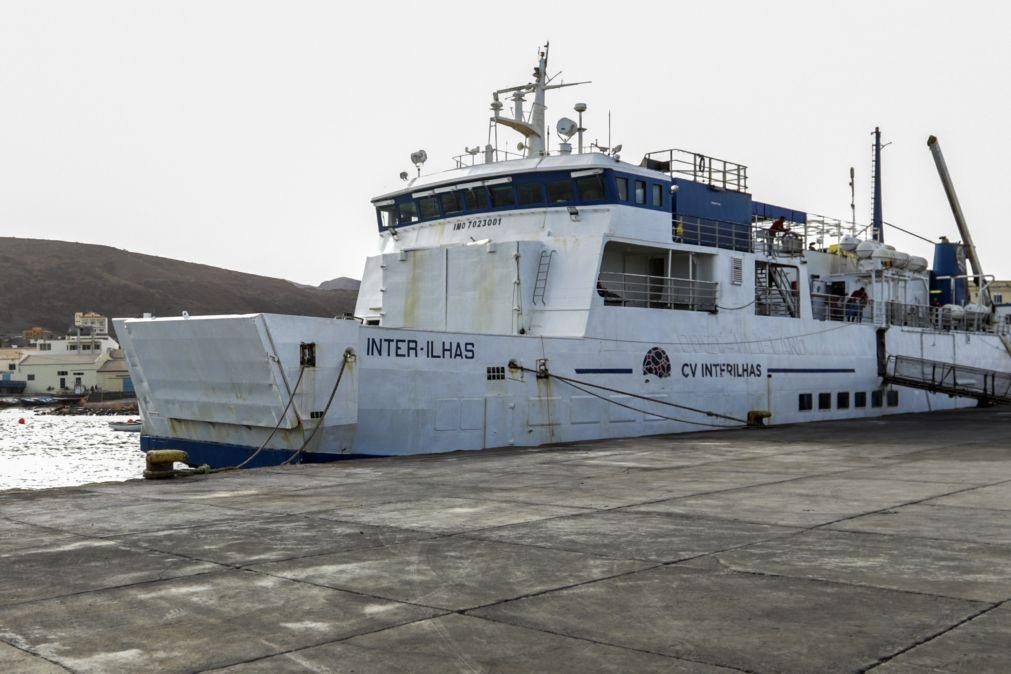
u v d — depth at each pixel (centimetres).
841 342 3366
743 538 937
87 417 10444
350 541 948
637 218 2527
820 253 3825
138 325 2105
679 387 2645
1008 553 842
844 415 3378
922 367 3669
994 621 612
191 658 564
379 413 1988
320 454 1884
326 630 621
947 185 4500
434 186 2744
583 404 2377
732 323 2842
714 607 664
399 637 602
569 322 2395
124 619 654
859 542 905
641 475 1555
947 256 4425
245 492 1388
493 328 2433
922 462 1738
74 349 16500
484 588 734
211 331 1900
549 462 1795
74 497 1346
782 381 3058
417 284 2564
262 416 1886
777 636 589
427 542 937
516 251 2400
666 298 2658
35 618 659
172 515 1148
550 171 2514
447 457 1944
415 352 2047
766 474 1557
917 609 646
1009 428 2762
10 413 11300
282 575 789
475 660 553
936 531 962
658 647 571
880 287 3753
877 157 4534
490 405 2181
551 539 945
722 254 2814
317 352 1864
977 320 4341
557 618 642
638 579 757
